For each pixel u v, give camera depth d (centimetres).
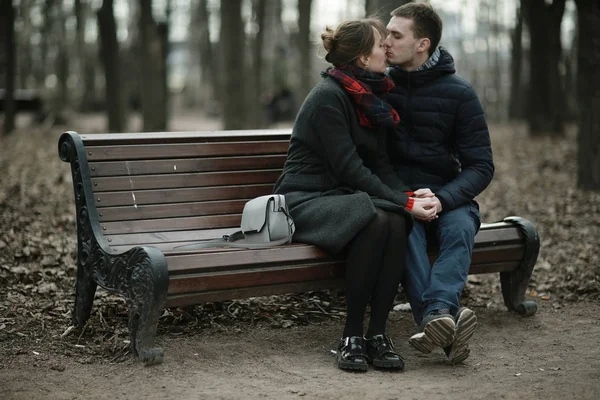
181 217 419
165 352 371
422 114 420
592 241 675
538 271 569
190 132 438
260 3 2161
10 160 1277
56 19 3503
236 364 364
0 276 490
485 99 3784
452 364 371
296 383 338
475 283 545
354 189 390
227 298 363
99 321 418
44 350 376
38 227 686
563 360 379
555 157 1371
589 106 942
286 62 3631
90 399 315
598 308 479
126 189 407
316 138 390
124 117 2219
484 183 414
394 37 416
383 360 358
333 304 479
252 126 2195
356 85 384
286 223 383
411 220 377
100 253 381
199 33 4138
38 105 2545
